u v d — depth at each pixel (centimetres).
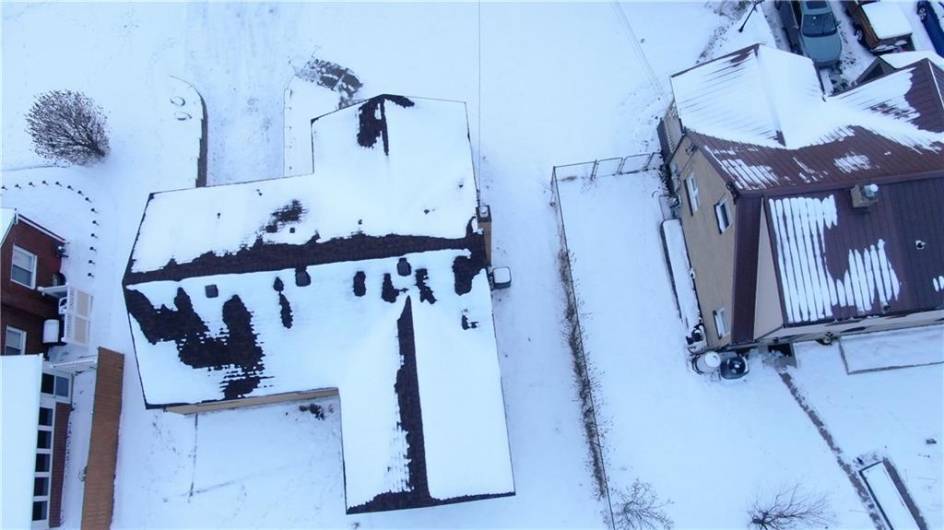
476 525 2280
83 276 2603
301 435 2392
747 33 2836
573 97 2783
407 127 2194
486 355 2064
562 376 2428
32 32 2992
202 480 2356
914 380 2348
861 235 1823
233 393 2091
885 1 2802
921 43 2803
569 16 2927
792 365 2372
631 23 2902
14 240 2309
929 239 1827
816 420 2327
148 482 2358
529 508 2292
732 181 1881
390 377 2027
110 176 2731
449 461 1962
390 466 1967
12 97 2883
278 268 1973
